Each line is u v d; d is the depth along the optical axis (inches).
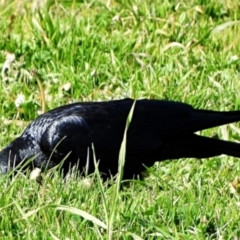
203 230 561.3
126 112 659.4
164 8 944.9
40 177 628.1
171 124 648.4
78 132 647.1
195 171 672.4
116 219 551.8
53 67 837.2
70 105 672.4
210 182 644.7
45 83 816.9
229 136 728.3
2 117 761.0
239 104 773.3
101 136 648.4
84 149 644.7
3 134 729.6
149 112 655.8
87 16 949.2
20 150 659.4
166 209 579.5
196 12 941.2
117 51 864.9
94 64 845.2
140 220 554.6
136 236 515.2
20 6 981.2
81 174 653.3
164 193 601.0
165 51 861.8
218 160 691.4
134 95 783.1
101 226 535.8
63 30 892.6
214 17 951.0
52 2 983.6
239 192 635.5
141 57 850.8
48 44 872.9
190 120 643.5
